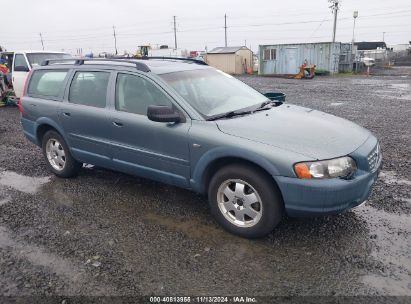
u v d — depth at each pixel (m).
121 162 4.59
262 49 32.59
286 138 3.47
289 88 19.25
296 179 3.24
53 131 5.43
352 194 3.31
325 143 3.45
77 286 3.01
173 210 4.34
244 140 3.50
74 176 5.55
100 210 4.41
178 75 4.39
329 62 30.05
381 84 20.45
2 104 12.87
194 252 3.46
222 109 4.16
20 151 7.18
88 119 4.77
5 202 4.73
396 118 9.69
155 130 4.08
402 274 3.05
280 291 2.90
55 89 5.35
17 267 3.30
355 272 3.09
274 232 3.76
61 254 3.48
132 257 3.40
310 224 3.89
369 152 3.56
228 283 3.01
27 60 11.61
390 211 4.15
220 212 3.80
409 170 5.46
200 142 3.74
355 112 10.84
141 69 4.35
